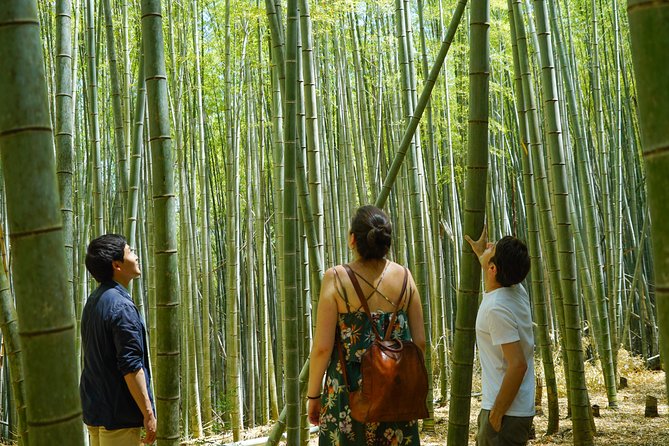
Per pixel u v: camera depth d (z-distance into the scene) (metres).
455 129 9.46
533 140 4.20
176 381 2.18
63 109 2.91
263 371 7.78
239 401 6.63
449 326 9.12
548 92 3.63
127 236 3.93
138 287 5.60
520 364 2.55
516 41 4.07
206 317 7.64
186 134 8.73
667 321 1.05
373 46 8.67
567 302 3.62
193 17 7.72
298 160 3.65
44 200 1.26
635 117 9.59
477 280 2.30
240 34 8.35
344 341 2.39
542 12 3.68
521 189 9.62
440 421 5.73
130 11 7.89
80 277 5.18
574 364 3.61
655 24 1.04
